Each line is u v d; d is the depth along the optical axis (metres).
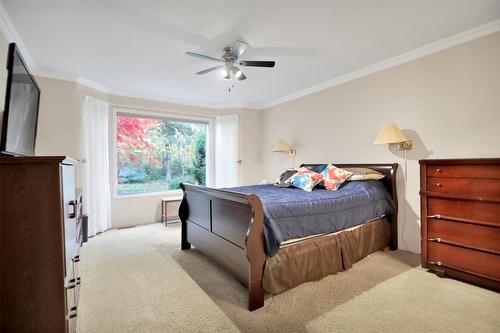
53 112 3.31
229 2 1.94
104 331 1.59
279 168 4.84
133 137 4.48
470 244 2.09
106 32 2.36
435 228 2.31
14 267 1.18
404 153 2.96
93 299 1.96
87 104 3.66
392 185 2.96
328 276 2.30
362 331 1.57
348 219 2.47
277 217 1.98
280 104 4.78
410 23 2.25
